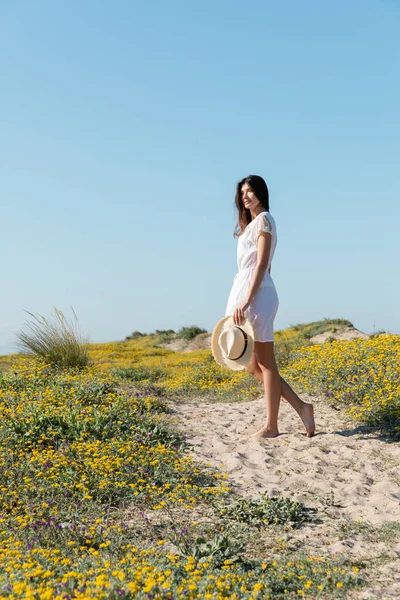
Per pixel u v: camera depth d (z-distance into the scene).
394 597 3.10
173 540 3.87
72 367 10.93
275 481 5.20
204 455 5.97
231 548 3.63
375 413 6.68
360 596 3.13
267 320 5.91
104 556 3.59
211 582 3.07
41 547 3.77
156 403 8.35
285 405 7.64
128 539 3.96
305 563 3.53
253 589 3.17
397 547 3.78
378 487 4.96
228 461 5.69
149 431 6.55
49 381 8.92
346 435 6.32
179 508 4.56
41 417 6.36
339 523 4.22
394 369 7.88
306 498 4.77
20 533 3.98
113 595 2.72
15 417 6.43
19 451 5.63
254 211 6.03
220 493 4.81
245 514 4.33
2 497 4.69
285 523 4.23
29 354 11.28
